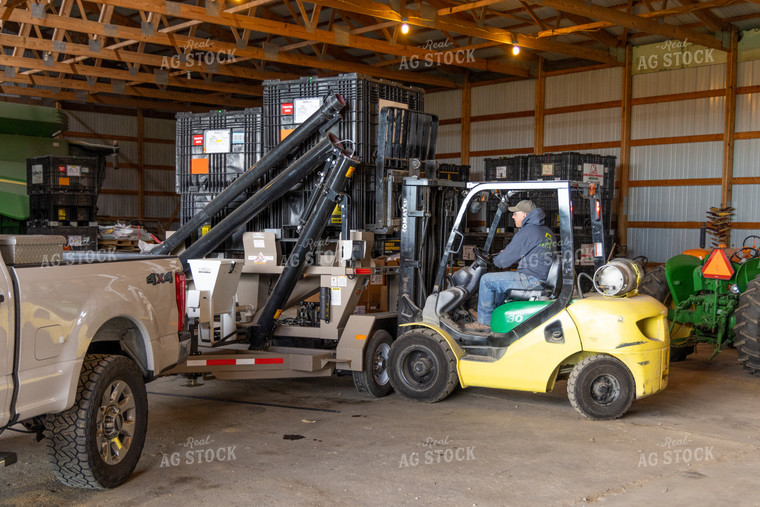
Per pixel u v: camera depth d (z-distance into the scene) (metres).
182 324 5.20
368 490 4.46
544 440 5.61
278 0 16.98
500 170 15.98
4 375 3.63
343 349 6.99
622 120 17.38
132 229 11.87
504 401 6.95
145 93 21.00
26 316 3.76
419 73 20.00
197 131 8.55
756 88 15.38
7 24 20.05
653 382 6.28
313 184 7.58
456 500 4.31
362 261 7.34
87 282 4.22
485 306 6.88
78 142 13.56
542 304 6.48
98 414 4.29
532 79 19.27
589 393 6.20
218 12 12.84
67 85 19.52
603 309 6.21
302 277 7.70
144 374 4.81
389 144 7.63
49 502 4.20
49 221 10.75
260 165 7.71
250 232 7.64
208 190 8.53
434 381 6.73
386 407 6.68
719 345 8.55
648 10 15.82
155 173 25.16
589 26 14.40
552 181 6.42
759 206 15.36
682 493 4.46
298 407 6.66
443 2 16.30
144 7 12.05
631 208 17.38
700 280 8.64
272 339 7.58
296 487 4.50
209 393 7.25
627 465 5.01
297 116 7.82
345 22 18.89
